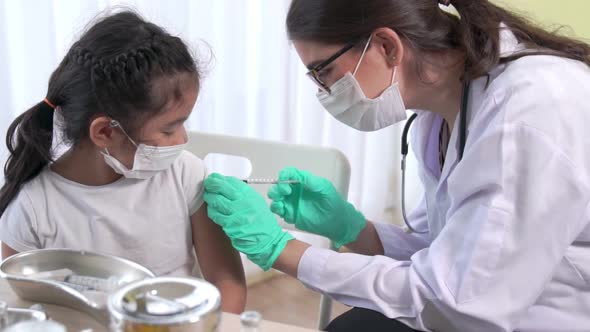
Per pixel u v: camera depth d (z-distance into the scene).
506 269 1.01
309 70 1.22
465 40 1.13
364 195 3.11
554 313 1.12
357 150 2.89
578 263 1.08
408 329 1.33
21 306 0.87
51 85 1.19
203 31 2.18
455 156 1.22
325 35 1.14
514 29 1.22
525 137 1.01
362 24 1.12
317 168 1.46
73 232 1.25
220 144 1.54
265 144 1.50
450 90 1.25
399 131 3.10
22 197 1.24
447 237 1.09
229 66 2.29
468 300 1.02
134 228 1.27
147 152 1.16
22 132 1.21
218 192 1.26
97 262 0.97
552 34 1.25
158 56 1.11
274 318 2.47
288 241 1.27
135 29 1.14
